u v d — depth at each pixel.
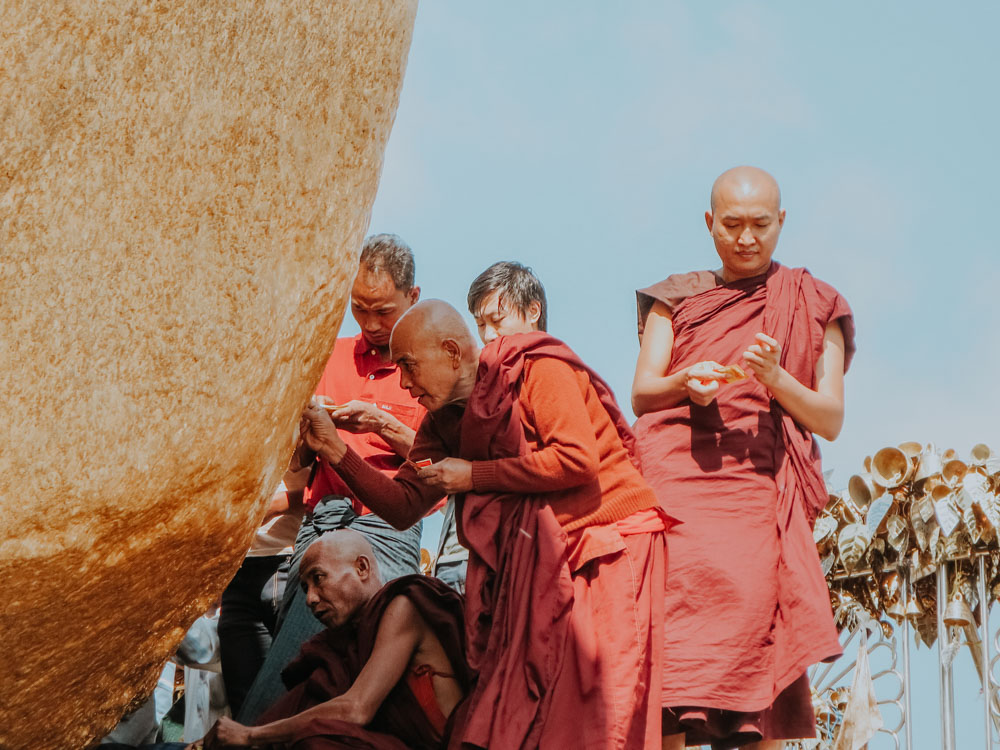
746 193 6.25
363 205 4.17
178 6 3.54
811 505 5.90
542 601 4.77
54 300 3.43
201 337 3.67
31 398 3.42
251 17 3.69
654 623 4.95
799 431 6.00
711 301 6.29
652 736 4.79
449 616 5.11
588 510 4.98
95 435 3.50
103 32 3.42
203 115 3.63
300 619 5.70
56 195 3.41
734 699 5.52
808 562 5.73
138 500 3.62
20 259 3.38
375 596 5.21
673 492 5.89
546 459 4.89
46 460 3.44
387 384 6.25
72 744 4.33
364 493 5.26
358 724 4.88
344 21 3.94
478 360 5.16
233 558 4.16
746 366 6.10
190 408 3.68
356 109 4.04
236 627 6.13
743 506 5.83
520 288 5.80
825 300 6.23
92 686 4.16
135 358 3.56
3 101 3.31
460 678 5.08
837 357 6.18
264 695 5.59
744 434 5.94
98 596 3.76
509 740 4.59
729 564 5.69
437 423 5.31
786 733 5.69
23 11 3.30
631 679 4.75
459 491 4.98
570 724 4.68
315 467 6.05
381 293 6.18
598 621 4.85
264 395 3.89
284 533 6.18
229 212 3.72
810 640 5.58
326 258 4.01
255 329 3.78
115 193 3.50
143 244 3.55
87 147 3.44
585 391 5.14
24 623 3.66
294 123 3.85
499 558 4.90
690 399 6.04
